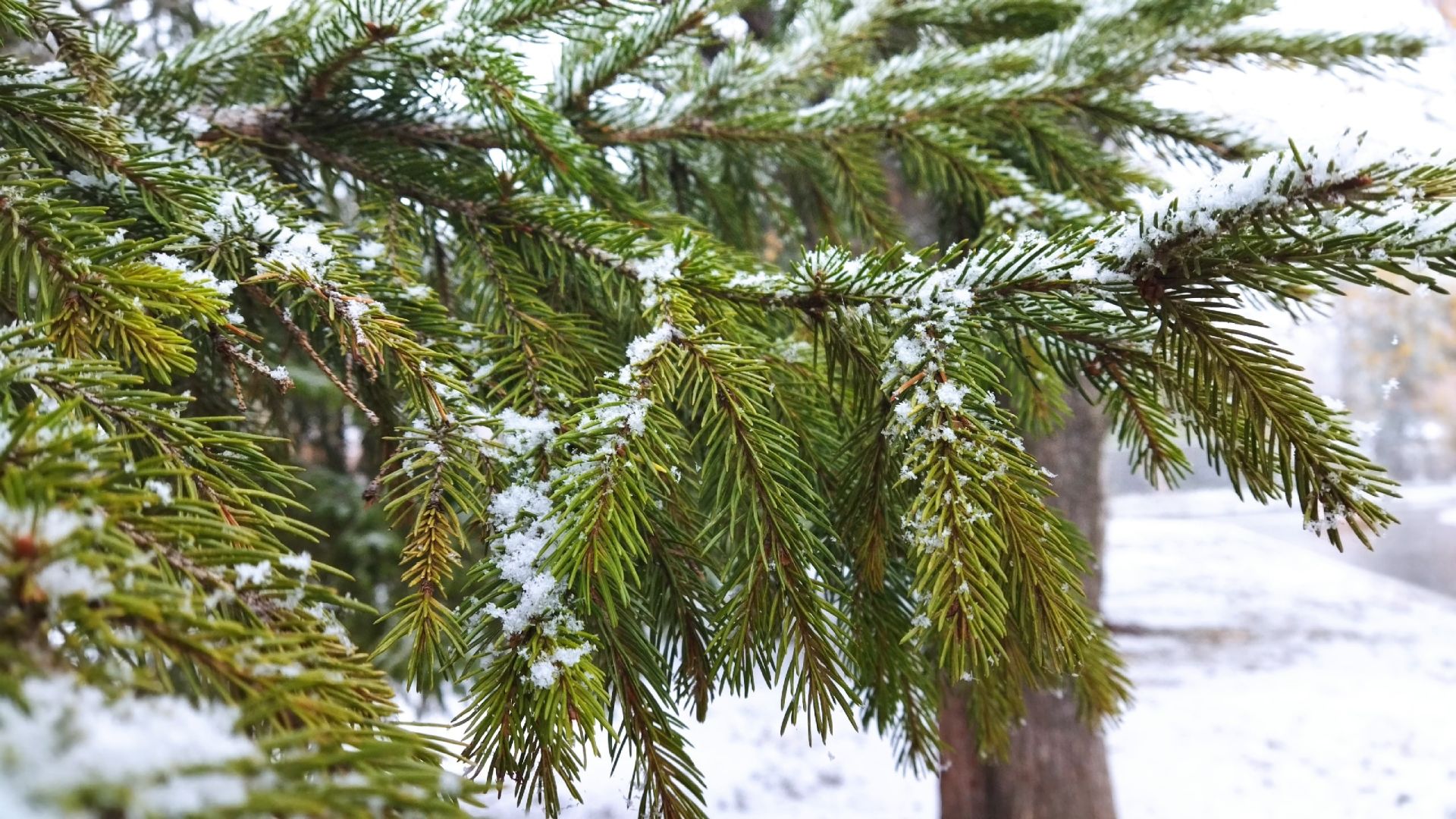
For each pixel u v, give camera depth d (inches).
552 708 24.2
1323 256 24.6
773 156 50.4
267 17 37.7
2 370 23.1
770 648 26.5
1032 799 106.3
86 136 29.3
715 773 167.5
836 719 189.6
